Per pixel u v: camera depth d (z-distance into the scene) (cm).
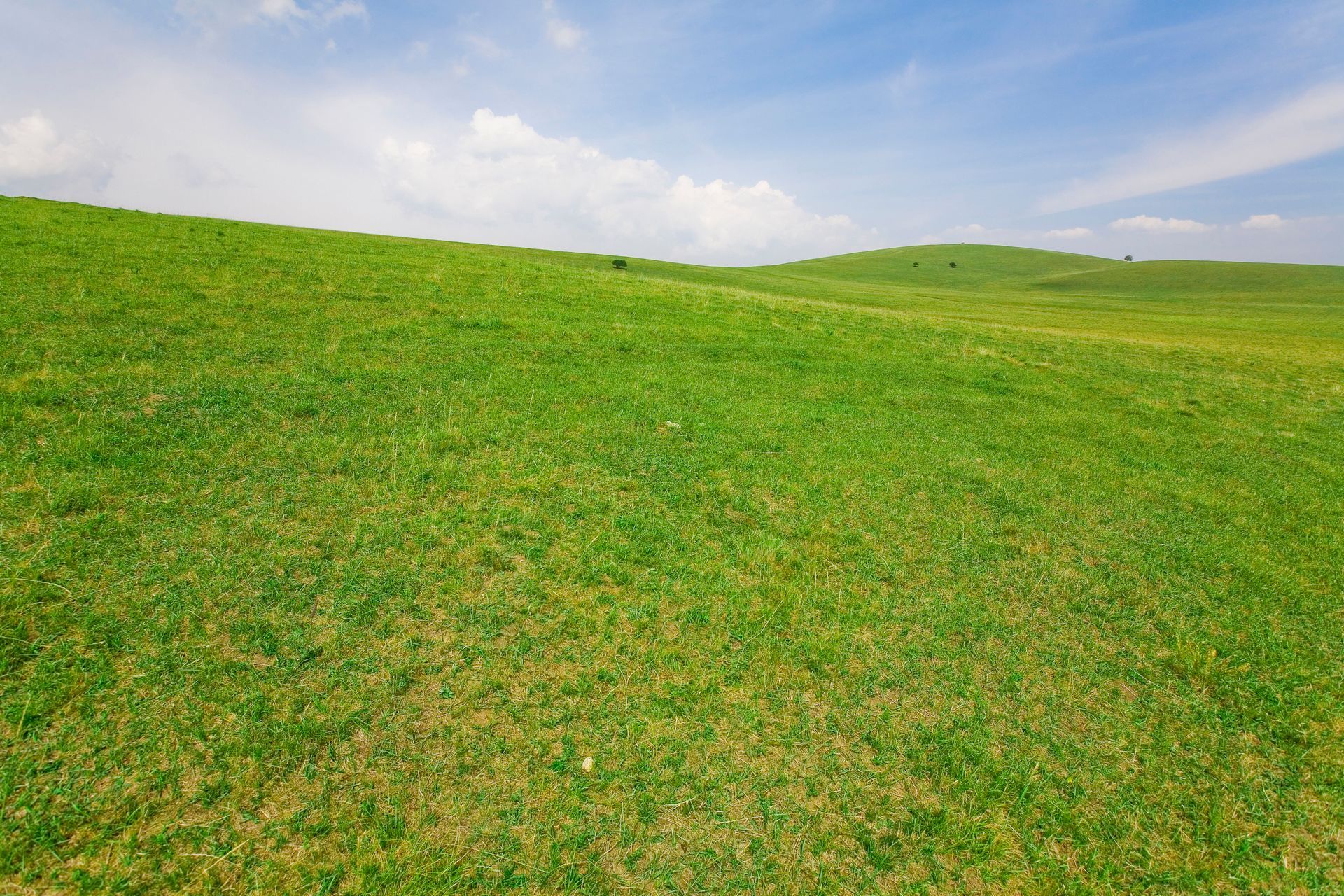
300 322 1353
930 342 2225
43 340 1005
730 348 1703
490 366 1253
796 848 381
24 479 632
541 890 342
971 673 542
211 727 407
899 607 625
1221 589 718
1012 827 410
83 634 459
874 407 1310
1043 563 742
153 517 605
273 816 363
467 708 449
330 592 541
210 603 508
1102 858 396
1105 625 634
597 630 542
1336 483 1147
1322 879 395
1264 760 482
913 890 365
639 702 472
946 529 796
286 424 855
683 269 8156
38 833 336
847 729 470
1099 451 1195
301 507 660
